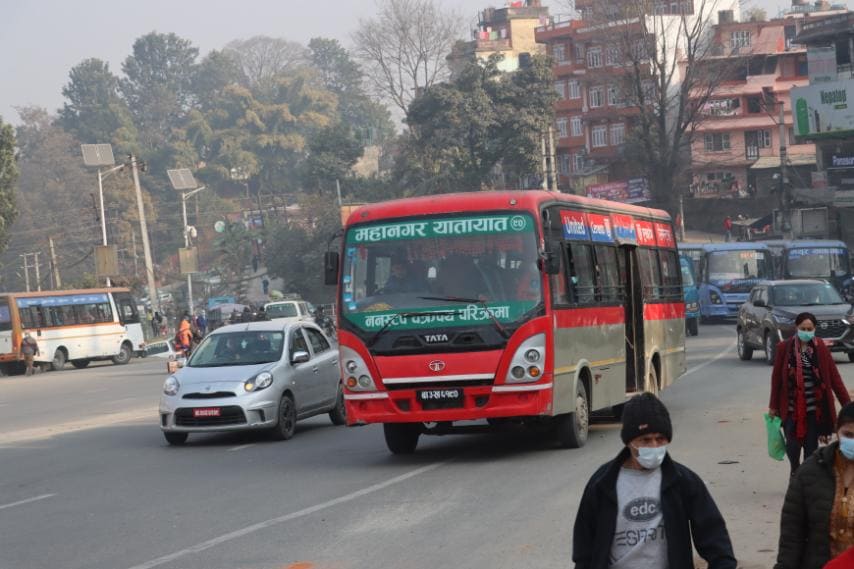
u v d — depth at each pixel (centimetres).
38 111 14575
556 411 1505
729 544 520
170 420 1883
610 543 521
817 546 575
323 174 10112
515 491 1249
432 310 1494
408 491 1289
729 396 2175
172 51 17725
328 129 10431
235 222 12100
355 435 1955
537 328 1477
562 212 1616
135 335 5900
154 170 14738
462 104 8538
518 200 1522
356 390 1515
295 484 1393
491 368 1470
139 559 991
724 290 5212
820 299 2942
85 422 2441
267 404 1878
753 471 1305
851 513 568
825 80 7238
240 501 1284
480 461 1515
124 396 3231
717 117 9219
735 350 3531
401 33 9181
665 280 2155
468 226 1523
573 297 1598
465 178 8550
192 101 17638
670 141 7344
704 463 1376
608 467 530
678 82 9088
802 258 5056
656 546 519
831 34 7150
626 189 8700
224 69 17300
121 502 1327
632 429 518
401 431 1623
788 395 1101
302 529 1091
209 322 7544
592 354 1672
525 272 1494
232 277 10981
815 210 7338
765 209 8850
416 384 1488
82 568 967
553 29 10269
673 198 6988
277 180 14662
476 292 1495
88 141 15762
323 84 17850
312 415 2050
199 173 14612
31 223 12256
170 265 13075
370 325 1513
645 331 1959
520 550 949
